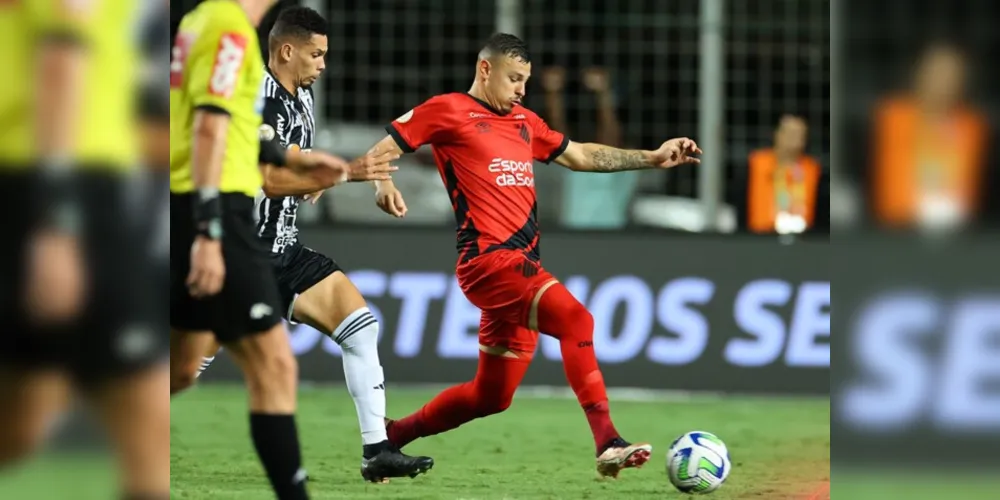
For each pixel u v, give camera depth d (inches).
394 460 807.7
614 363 1325.0
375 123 1421.0
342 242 1330.0
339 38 1412.4
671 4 1429.6
